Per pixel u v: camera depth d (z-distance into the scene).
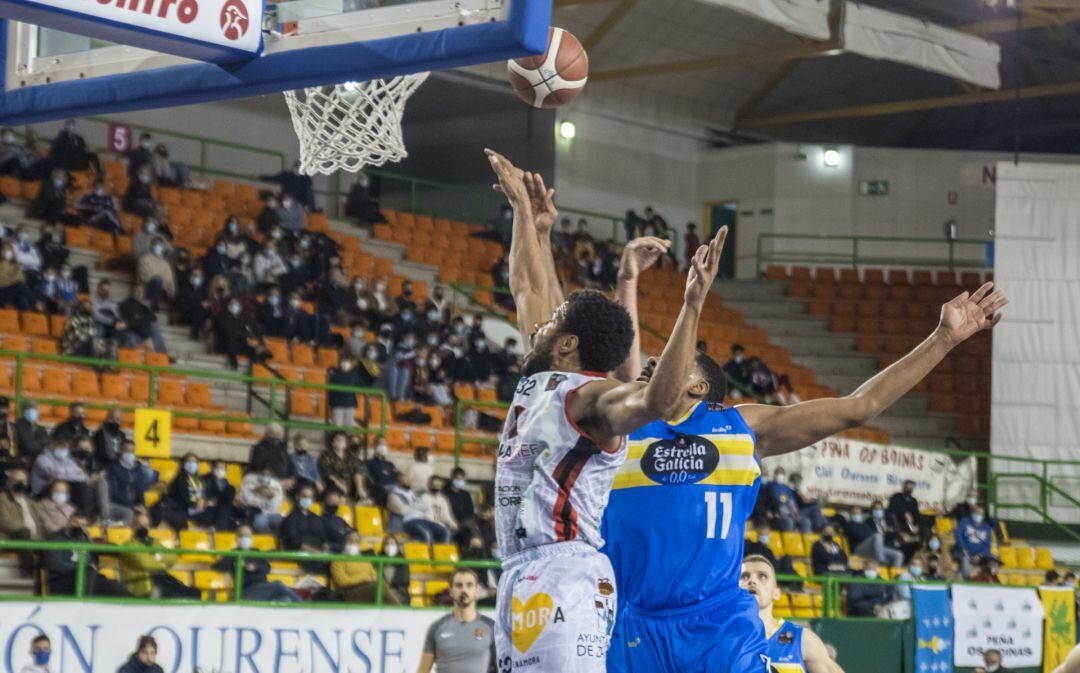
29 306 16.25
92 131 22.55
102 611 9.09
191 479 13.68
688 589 4.42
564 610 3.54
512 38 4.48
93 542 11.63
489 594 13.56
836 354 25.92
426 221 24.94
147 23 4.65
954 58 22.36
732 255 29.11
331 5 4.90
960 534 18.34
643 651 4.45
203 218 20.86
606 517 4.52
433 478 15.24
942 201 28.47
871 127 31.33
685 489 4.43
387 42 4.77
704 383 4.43
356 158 6.06
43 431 13.22
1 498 11.49
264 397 17.23
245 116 25.22
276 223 20.64
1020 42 26.83
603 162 27.50
